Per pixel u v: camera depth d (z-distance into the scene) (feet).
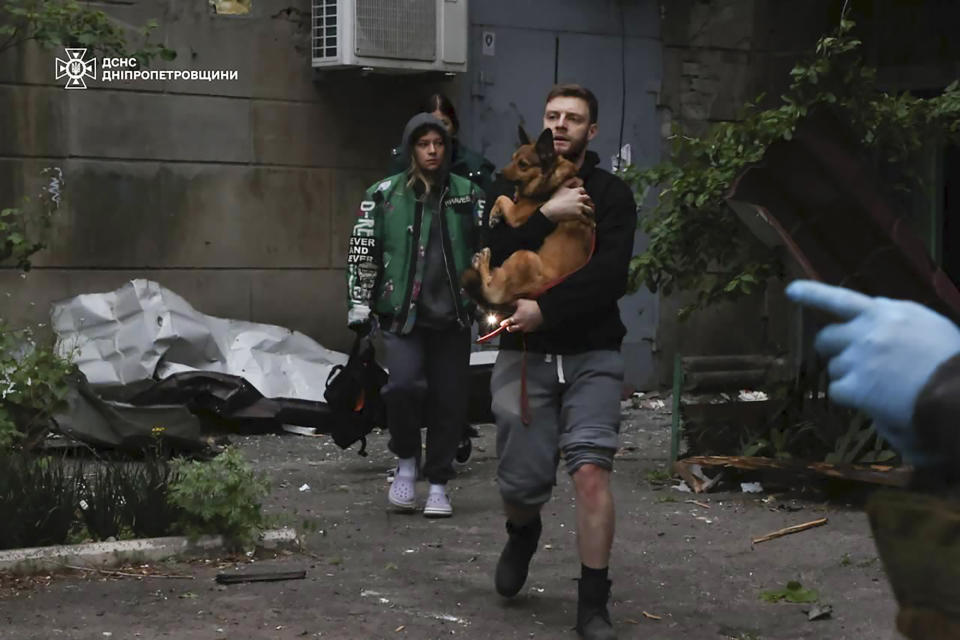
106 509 18.85
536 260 14.30
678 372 26.21
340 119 37.40
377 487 25.40
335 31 35.78
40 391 24.52
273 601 16.51
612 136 40.91
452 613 16.10
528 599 16.81
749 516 22.45
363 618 15.80
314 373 33.99
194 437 28.17
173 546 18.54
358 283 22.33
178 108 35.53
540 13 39.75
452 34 36.68
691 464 25.25
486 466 28.09
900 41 40.40
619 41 40.88
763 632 15.56
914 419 3.20
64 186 34.27
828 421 24.89
